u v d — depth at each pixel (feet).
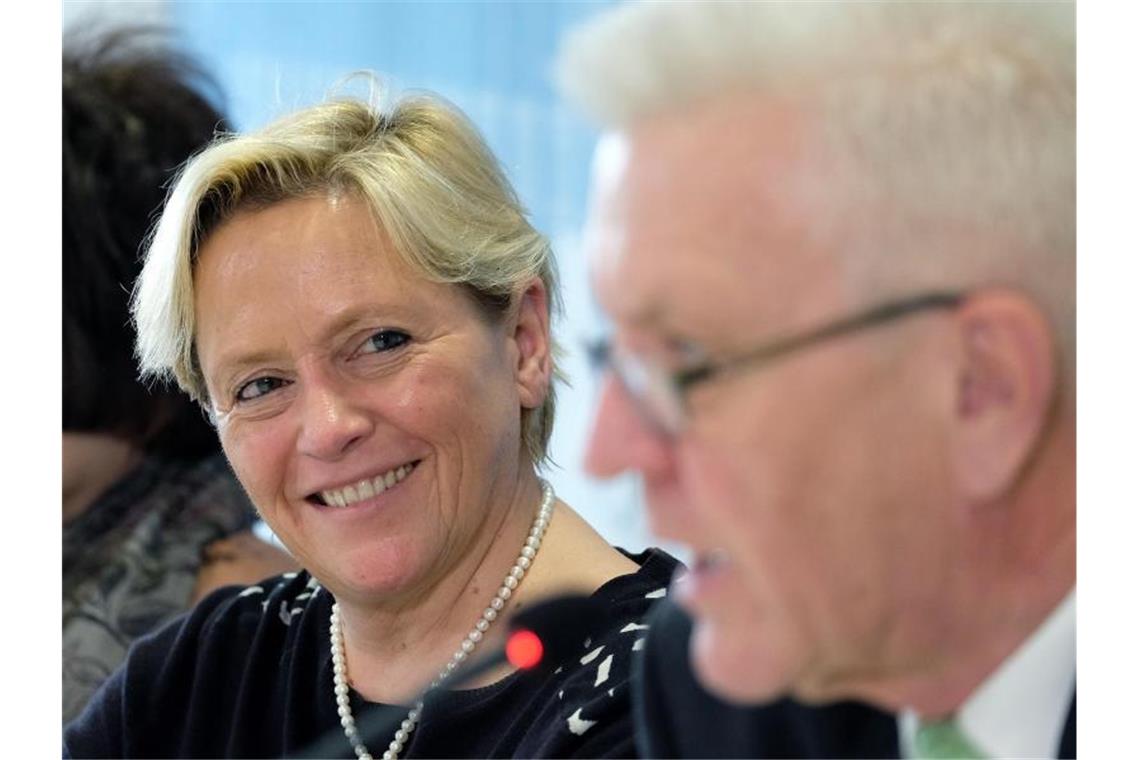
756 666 5.34
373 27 7.92
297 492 7.13
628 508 7.09
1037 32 4.89
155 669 7.91
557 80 5.31
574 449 7.19
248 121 8.63
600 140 5.23
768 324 4.96
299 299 6.86
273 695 7.64
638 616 6.58
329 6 8.17
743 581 5.28
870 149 4.80
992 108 4.80
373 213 6.86
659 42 5.05
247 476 7.18
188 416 8.75
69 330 8.56
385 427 6.88
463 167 6.98
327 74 8.16
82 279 8.54
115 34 8.71
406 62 7.76
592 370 5.35
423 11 7.72
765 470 5.05
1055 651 5.36
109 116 8.56
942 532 5.05
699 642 5.42
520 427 7.19
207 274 7.08
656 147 5.09
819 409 4.96
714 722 5.74
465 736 6.84
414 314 6.86
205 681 7.75
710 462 5.13
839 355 4.90
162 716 7.84
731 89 4.95
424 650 7.20
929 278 4.83
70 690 8.57
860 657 5.24
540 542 7.10
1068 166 4.85
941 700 5.34
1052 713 5.40
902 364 4.88
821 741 5.46
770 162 4.90
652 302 5.11
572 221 7.13
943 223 4.79
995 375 4.90
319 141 6.91
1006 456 5.00
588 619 6.69
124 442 8.77
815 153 4.85
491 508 7.08
